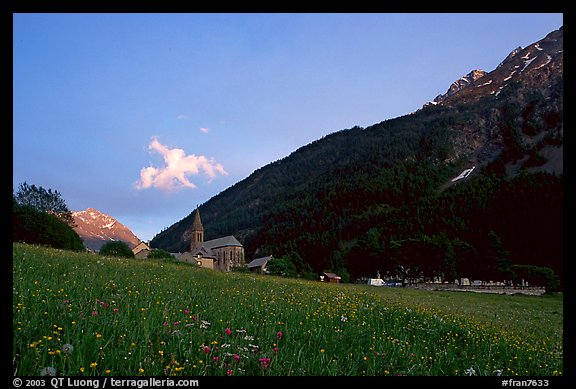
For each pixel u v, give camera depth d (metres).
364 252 122.94
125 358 6.38
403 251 108.44
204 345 7.46
